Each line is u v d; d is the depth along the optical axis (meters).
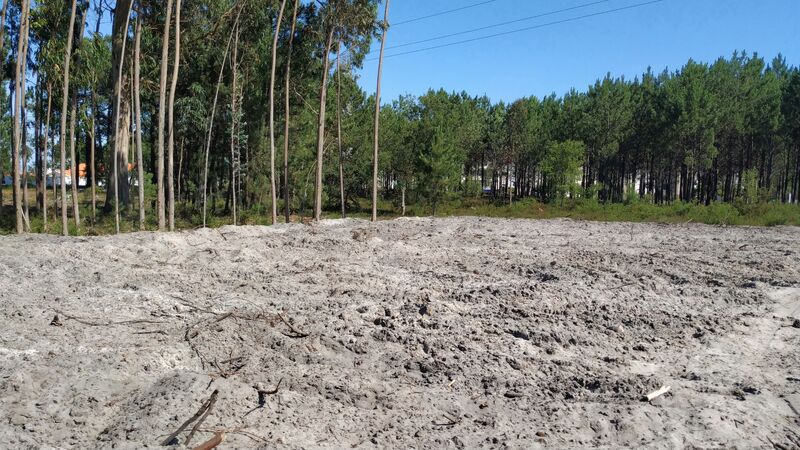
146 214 24.67
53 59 17.27
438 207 39.97
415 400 4.75
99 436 3.83
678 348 6.43
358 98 34.38
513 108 47.44
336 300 7.95
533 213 36.47
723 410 4.59
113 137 21.77
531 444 4.00
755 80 42.75
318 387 4.84
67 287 8.09
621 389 5.11
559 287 8.77
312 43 25.31
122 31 21.61
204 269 10.08
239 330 6.25
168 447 3.56
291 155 29.19
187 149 32.59
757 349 6.40
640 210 31.05
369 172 37.50
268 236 15.14
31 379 4.49
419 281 9.56
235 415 4.16
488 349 6.10
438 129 35.75
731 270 11.04
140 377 4.82
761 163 44.88
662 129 41.19
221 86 25.59
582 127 44.09
